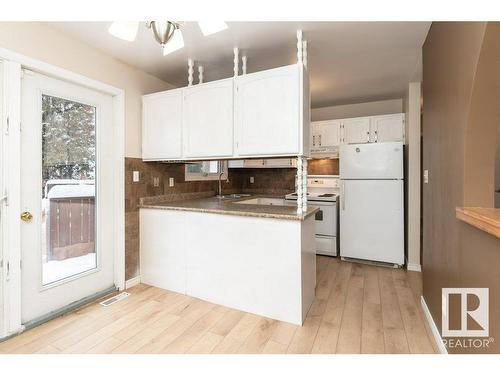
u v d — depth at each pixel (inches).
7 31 70.6
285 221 80.9
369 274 122.6
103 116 99.6
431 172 81.0
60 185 86.7
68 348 68.3
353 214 140.9
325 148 161.5
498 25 42.8
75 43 87.0
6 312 72.0
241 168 190.1
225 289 91.6
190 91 100.5
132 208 107.9
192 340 71.8
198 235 97.1
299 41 81.3
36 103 79.4
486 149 53.2
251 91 87.7
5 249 71.9
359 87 136.9
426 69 87.0
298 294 79.4
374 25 79.4
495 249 43.0
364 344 69.8
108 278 102.5
